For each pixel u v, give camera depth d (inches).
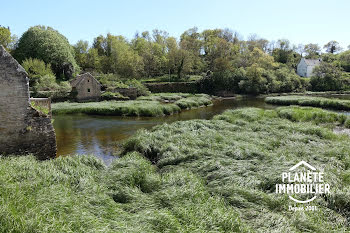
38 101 615.5
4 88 388.2
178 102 1373.0
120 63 2287.2
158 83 2049.7
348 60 3080.7
